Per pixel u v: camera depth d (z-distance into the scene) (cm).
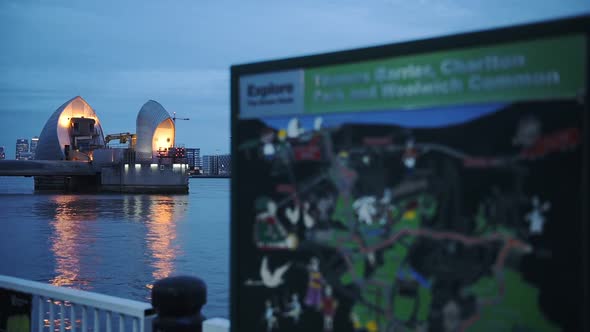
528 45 188
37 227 7619
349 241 229
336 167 232
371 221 223
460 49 201
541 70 185
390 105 217
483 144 196
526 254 188
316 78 237
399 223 216
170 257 5197
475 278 198
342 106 230
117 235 6881
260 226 255
